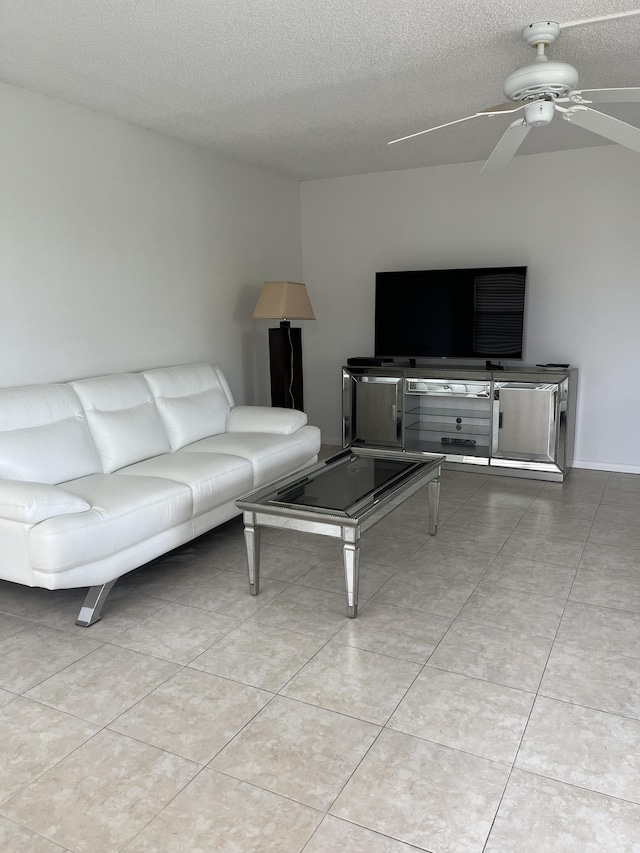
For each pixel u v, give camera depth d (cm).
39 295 358
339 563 341
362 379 553
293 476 335
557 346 529
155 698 223
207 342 498
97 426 353
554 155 506
